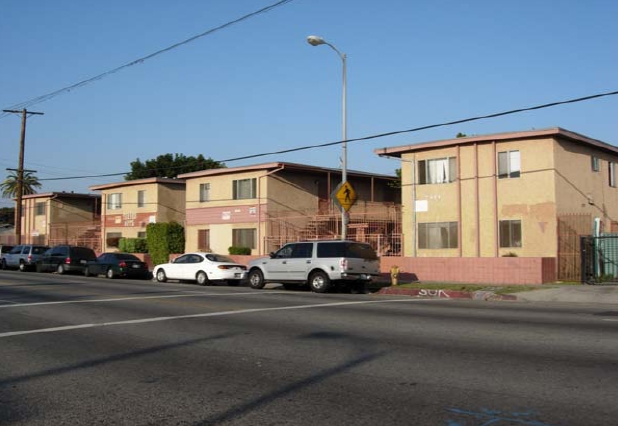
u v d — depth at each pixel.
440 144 28.30
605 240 24.00
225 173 37.81
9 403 6.43
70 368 8.11
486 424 5.46
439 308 14.75
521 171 26.42
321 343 9.65
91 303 16.08
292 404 6.20
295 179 37.00
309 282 21.30
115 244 46.44
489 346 9.15
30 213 60.91
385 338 10.02
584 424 5.43
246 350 9.14
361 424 5.52
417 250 29.27
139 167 71.69
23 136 44.72
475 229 27.41
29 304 15.84
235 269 25.64
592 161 28.78
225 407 6.14
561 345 9.13
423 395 6.45
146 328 11.51
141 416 5.90
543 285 21.34
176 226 39.50
